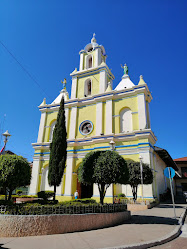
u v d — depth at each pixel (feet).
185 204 58.39
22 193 88.22
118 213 29.17
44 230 21.18
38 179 72.28
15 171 27.14
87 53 89.86
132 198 52.70
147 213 38.78
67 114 77.82
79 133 73.15
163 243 19.34
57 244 17.43
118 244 17.44
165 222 29.07
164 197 71.87
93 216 25.05
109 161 29.99
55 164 35.81
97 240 18.84
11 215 21.12
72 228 22.77
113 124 67.56
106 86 78.28
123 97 69.46
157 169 70.59
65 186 65.46
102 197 31.40
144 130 58.44
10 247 16.48
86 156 32.73
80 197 67.41
